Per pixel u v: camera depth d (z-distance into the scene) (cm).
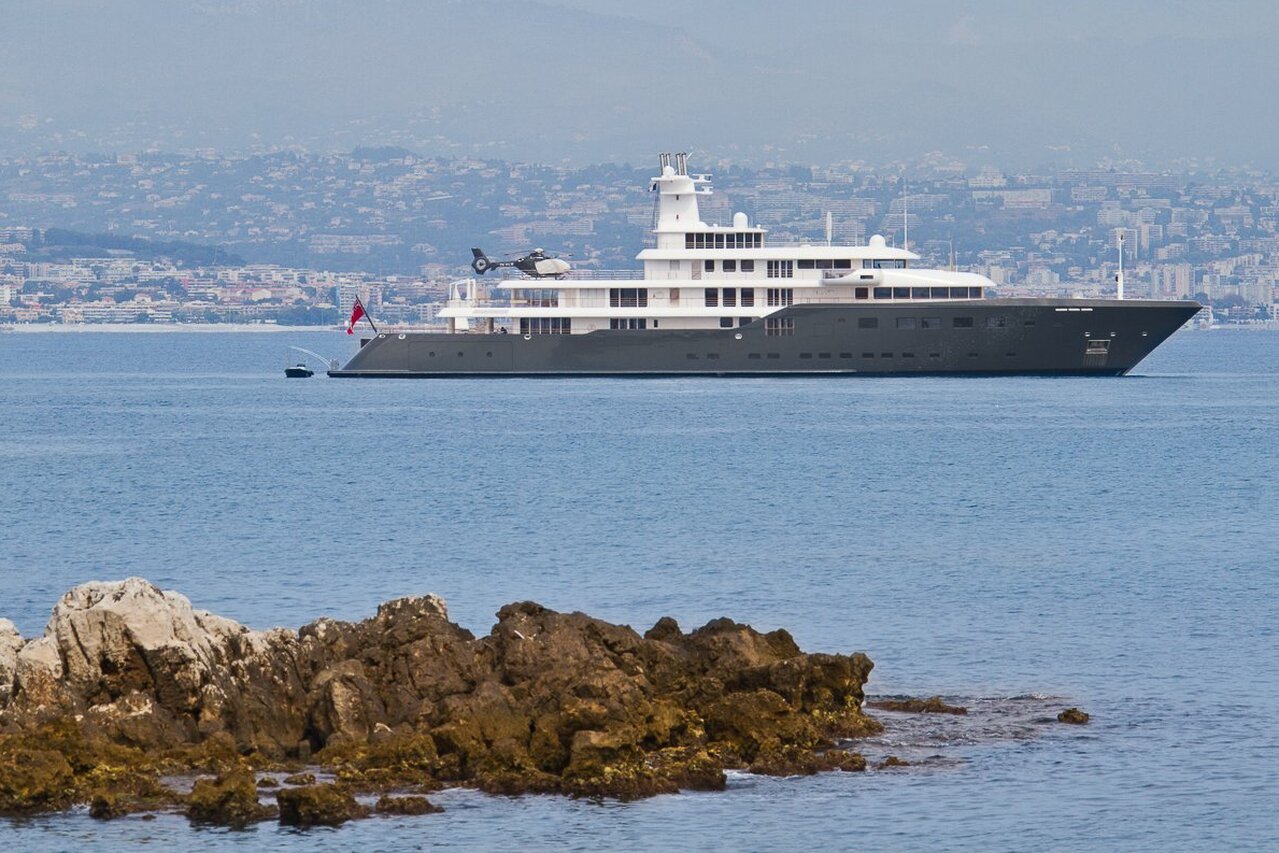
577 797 15825
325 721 17075
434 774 16275
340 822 15238
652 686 17700
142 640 17100
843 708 17988
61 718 16312
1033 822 15388
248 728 16950
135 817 15300
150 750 16488
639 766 16125
